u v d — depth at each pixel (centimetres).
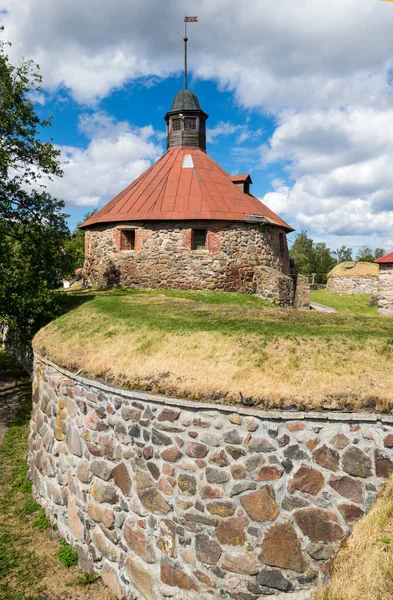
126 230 1888
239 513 563
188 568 589
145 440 641
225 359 695
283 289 1845
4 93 1446
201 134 2209
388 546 475
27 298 1402
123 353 789
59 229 1670
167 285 1847
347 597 448
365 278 3266
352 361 659
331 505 542
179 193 1897
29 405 1468
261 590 550
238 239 1852
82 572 712
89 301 1473
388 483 533
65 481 796
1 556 735
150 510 629
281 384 612
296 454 554
